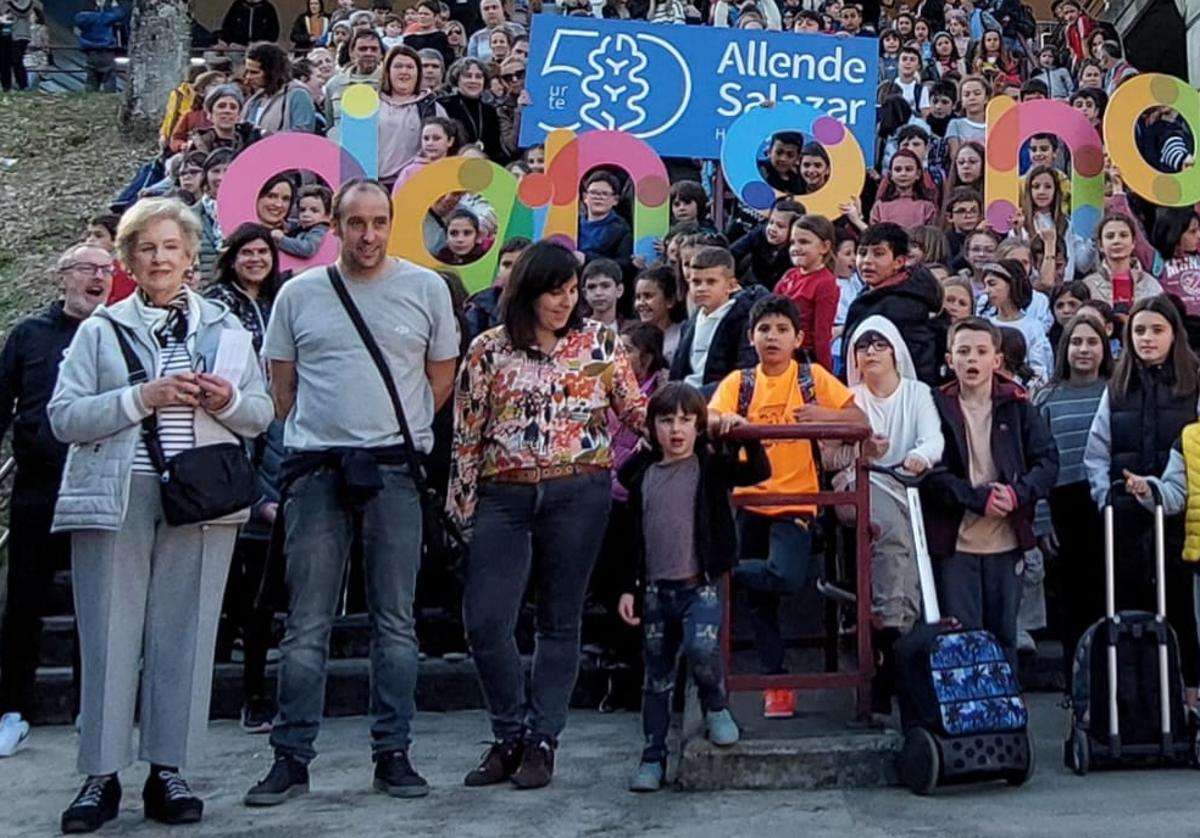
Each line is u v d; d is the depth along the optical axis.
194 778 5.35
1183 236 8.72
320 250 7.90
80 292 6.16
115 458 4.58
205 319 4.86
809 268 6.88
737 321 6.56
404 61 10.20
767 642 5.54
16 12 19.36
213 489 4.59
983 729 4.85
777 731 5.25
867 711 5.25
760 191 9.17
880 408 5.64
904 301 6.52
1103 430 5.81
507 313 5.00
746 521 5.61
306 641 4.90
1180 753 5.17
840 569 5.94
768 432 5.02
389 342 4.91
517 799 4.88
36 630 6.11
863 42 10.07
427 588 6.77
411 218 8.17
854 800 4.80
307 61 12.75
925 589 5.12
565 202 8.54
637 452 5.27
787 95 10.02
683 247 7.40
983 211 9.41
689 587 5.05
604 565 6.42
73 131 16.38
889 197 9.95
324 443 4.87
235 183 8.05
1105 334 6.19
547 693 5.05
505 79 11.27
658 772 4.98
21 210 13.79
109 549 4.60
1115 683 5.15
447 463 6.30
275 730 4.96
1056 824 4.47
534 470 4.97
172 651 4.68
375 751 5.00
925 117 12.19
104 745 4.58
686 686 5.76
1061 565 6.09
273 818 4.70
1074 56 15.99
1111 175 9.97
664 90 9.97
